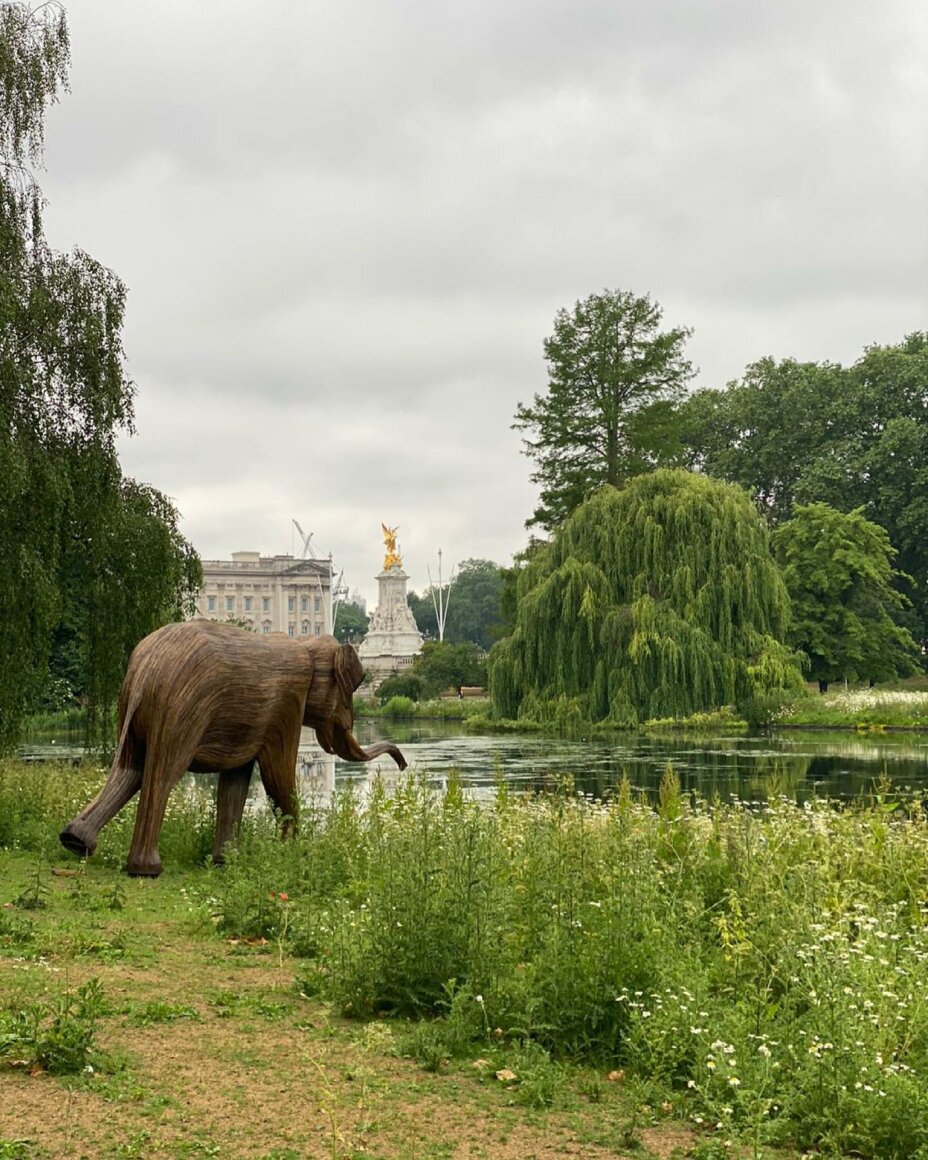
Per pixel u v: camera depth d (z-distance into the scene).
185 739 11.71
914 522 66.31
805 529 60.00
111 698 18.38
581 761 29.81
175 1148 4.61
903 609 69.88
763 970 6.95
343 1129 4.92
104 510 18.02
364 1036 5.93
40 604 16.17
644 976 6.51
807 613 59.84
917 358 70.38
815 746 34.38
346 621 186.00
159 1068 5.52
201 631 12.12
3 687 16.12
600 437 59.94
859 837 11.40
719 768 27.83
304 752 36.41
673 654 39.00
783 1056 5.74
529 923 7.38
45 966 7.30
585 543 41.91
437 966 6.79
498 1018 6.45
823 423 72.31
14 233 17.66
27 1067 5.34
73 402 18.02
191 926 9.01
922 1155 4.96
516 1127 5.14
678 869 9.79
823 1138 5.15
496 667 43.00
